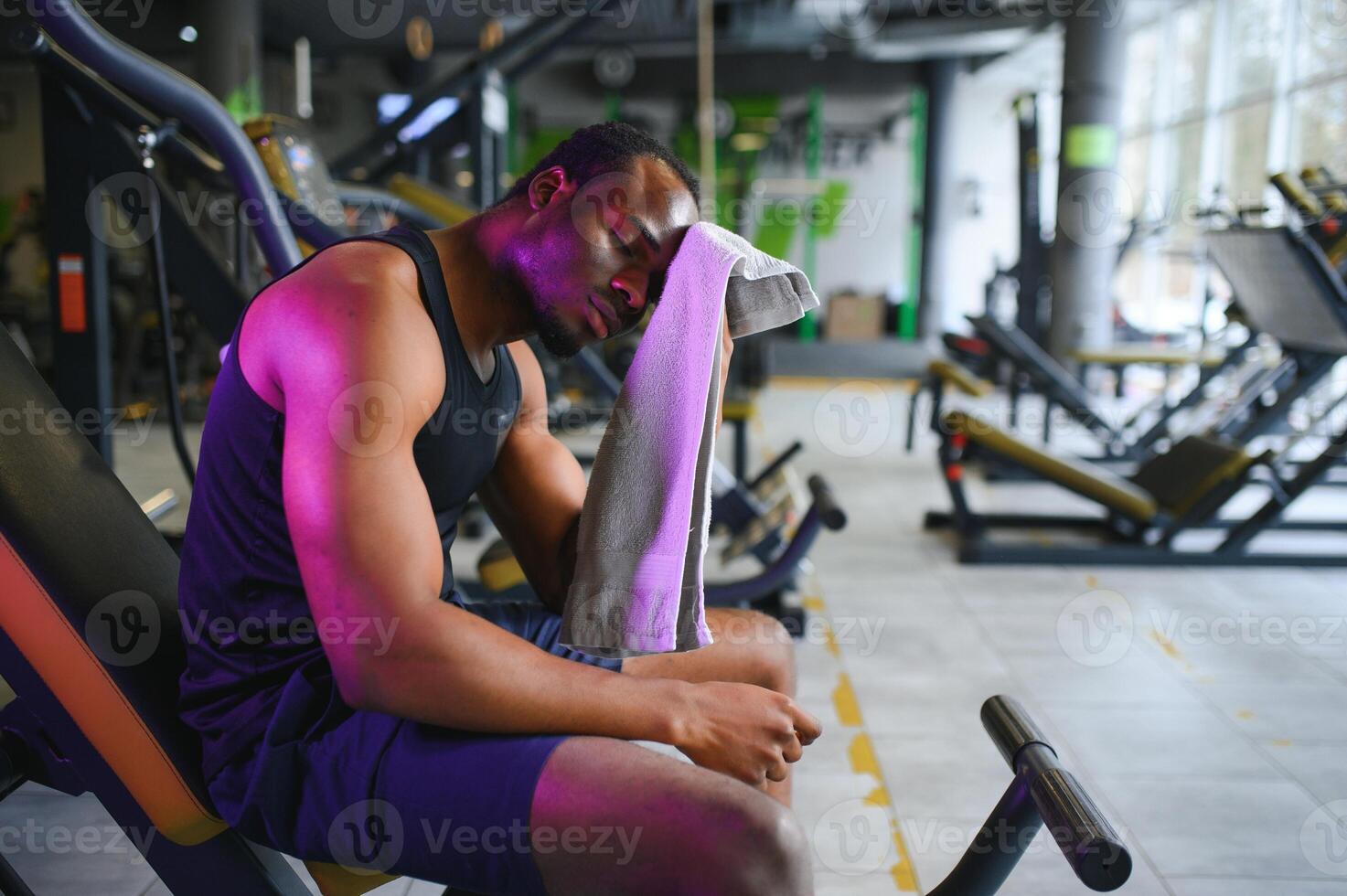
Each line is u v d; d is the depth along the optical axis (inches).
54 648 38.1
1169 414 218.2
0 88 447.8
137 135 85.0
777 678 44.5
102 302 98.5
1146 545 151.9
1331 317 141.8
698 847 30.7
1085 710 94.8
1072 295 307.9
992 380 279.1
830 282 575.2
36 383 44.1
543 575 46.6
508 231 37.8
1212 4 351.6
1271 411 159.2
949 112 508.1
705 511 38.9
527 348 46.7
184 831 38.4
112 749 38.2
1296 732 90.2
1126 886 66.2
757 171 567.5
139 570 42.3
